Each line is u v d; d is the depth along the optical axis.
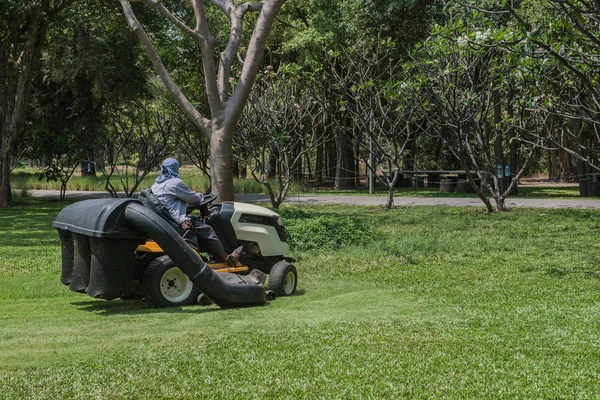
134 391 5.55
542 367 6.15
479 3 20.45
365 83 24.00
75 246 9.00
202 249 9.51
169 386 5.66
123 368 6.16
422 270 12.37
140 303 9.48
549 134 20.08
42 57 40.12
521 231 18.25
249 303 9.10
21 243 16.62
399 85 21.03
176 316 8.41
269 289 9.98
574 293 9.96
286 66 21.86
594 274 11.71
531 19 20.39
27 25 32.06
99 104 43.09
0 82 31.17
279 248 10.23
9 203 31.11
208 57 15.52
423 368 6.12
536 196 33.59
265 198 33.28
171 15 15.12
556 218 21.58
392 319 8.16
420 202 29.50
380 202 29.75
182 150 32.00
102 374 5.98
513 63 12.88
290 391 5.53
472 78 23.03
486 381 5.75
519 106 21.61
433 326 7.77
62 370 6.10
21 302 9.73
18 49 35.31
